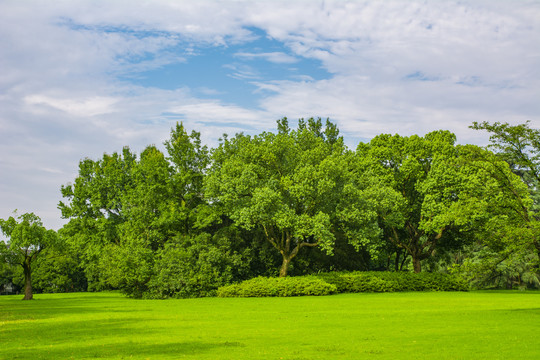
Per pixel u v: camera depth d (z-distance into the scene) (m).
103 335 19.38
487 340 16.16
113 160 65.69
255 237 52.72
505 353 13.72
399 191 55.75
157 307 34.69
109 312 31.39
